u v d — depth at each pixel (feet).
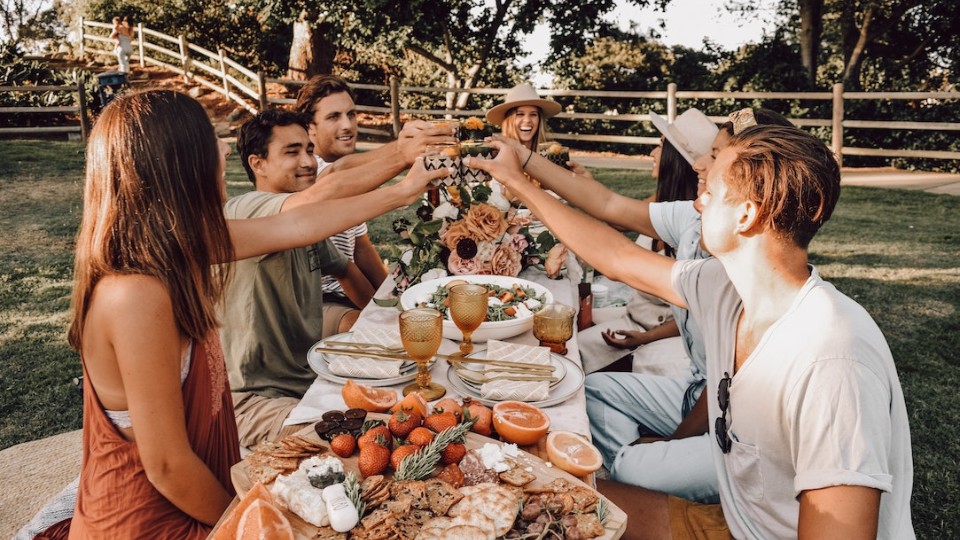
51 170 32.30
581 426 5.53
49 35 98.17
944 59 51.78
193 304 4.91
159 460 4.79
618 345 9.18
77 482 6.61
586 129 47.14
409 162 7.78
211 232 5.11
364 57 58.54
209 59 64.54
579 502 4.28
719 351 5.20
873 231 24.36
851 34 53.47
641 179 33.53
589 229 6.44
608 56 53.62
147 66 60.70
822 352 4.12
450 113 45.75
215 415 5.42
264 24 54.60
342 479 4.44
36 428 10.78
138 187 4.71
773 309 4.50
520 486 4.50
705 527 5.55
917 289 17.93
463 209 8.66
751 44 50.19
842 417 4.00
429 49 54.19
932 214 26.99
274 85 56.18
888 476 3.93
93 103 43.32
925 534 8.50
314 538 4.03
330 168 10.16
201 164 4.99
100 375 4.90
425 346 5.78
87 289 4.78
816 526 4.03
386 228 23.29
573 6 46.60
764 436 4.58
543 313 6.97
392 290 8.74
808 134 4.37
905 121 38.14
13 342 14.12
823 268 19.88
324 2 45.52
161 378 4.74
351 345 6.71
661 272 5.95
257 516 3.94
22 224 23.63
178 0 66.08
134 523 4.97
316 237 6.53
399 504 4.15
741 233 4.44
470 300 6.30
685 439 6.75
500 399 5.78
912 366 13.29
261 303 7.48
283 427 5.58
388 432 4.84
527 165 8.02
